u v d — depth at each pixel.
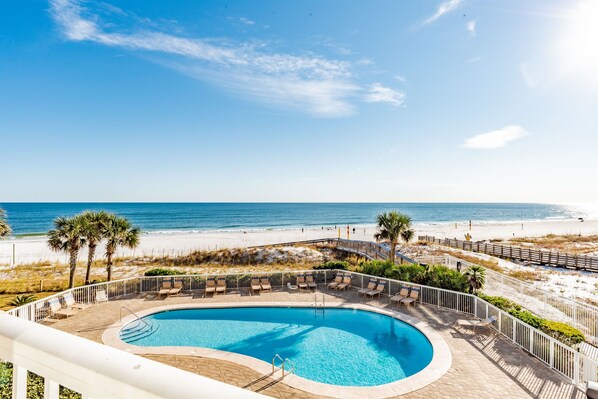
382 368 12.67
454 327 15.64
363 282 22.33
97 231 22.95
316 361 13.24
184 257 37.78
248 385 10.98
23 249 47.69
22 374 1.53
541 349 12.42
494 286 21.38
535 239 53.97
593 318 15.11
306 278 22.97
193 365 12.27
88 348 1.34
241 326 16.92
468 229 81.94
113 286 20.52
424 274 21.06
